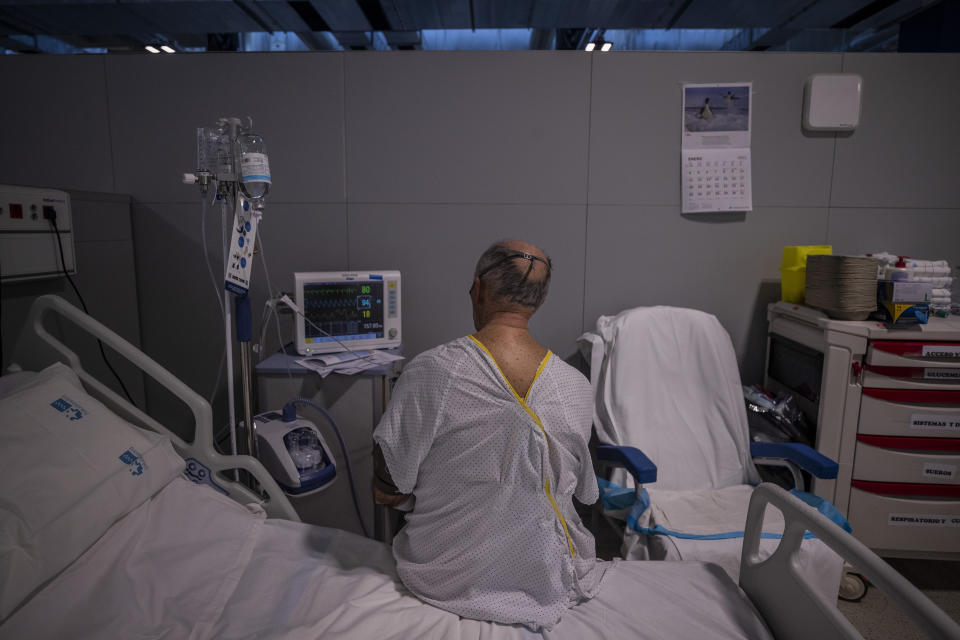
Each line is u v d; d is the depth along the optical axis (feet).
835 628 2.85
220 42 9.16
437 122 7.02
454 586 3.35
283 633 3.03
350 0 7.46
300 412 5.74
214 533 3.90
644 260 7.30
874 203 7.19
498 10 7.73
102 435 3.89
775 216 7.22
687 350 6.23
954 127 7.02
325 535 4.15
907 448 5.75
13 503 3.17
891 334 5.56
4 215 4.77
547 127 7.04
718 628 3.27
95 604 3.08
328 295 6.07
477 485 3.29
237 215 4.34
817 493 5.98
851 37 8.90
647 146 7.07
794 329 6.48
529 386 3.33
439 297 7.36
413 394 3.36
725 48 9.27
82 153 7.04
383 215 7.18
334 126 7.02
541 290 3.58
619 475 5.76
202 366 7.38
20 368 4.60
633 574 3.81
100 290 6.41
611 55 6.92
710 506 5.35
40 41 9.07
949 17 7.46
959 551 5.88
